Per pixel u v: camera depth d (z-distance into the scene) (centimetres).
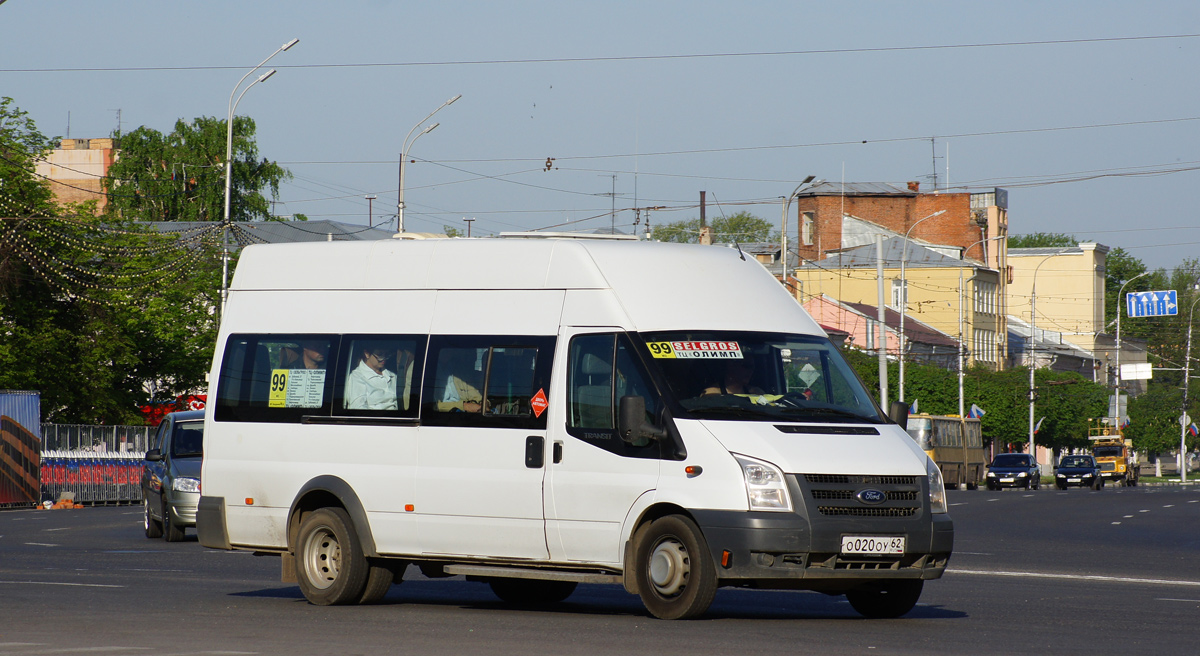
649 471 1958
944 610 2228
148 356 9612
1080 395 16325
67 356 8750
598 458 1998
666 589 1950
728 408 1973
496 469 2078
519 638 1792
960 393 13150
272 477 2270
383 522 2162
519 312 2114
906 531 1939
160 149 14362
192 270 9406
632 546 1970
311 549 2227
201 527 2344
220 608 2159
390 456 2167
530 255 2130
